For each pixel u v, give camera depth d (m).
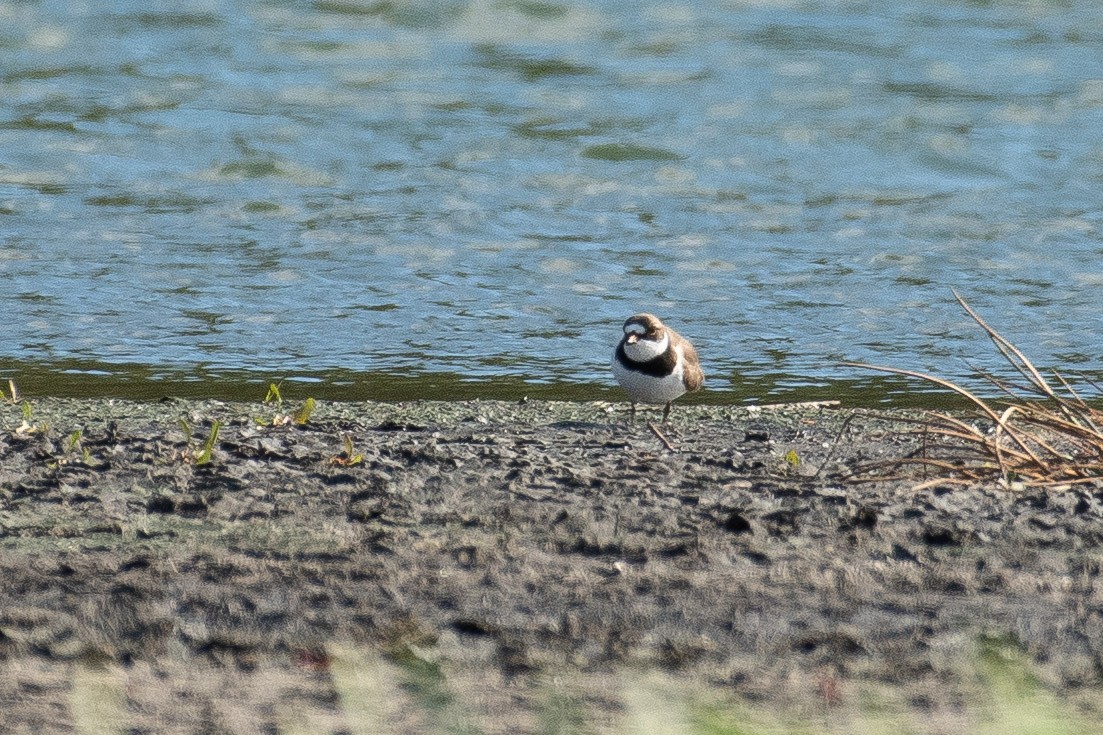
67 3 29.73
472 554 8.19
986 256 19.02
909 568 8.05
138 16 29.23
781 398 13.87
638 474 10.03
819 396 13.95
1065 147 23.33
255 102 24.97
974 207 21.06
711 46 28.50
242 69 26.70
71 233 19.27
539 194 21.30
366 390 14.00
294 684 6.46
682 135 23.80
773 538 8.55
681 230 19.95
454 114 24.62
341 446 10.82
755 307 17.12
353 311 16.80
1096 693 6.40
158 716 6.11
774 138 23.67
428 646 6.91
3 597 7.41
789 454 10.55
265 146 22.89
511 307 17.05
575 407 13.25
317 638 6.99
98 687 6.39
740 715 3.78
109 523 8.66
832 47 28.48
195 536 8.47
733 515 8.77
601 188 21.64
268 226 19.73
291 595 7.52
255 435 11.03
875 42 28.78
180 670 6.60
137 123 23.80
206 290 17.38
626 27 29.66
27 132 23.30
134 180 21.50
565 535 8.59
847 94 25.86
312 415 12.63
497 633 7.09
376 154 22.80
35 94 25.00
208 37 28.30
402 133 23.66
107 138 23.17
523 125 24.20
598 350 15.60
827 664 6.75
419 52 28.02
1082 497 9.19
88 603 7.34
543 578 7.84
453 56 27.86
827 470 10.41
